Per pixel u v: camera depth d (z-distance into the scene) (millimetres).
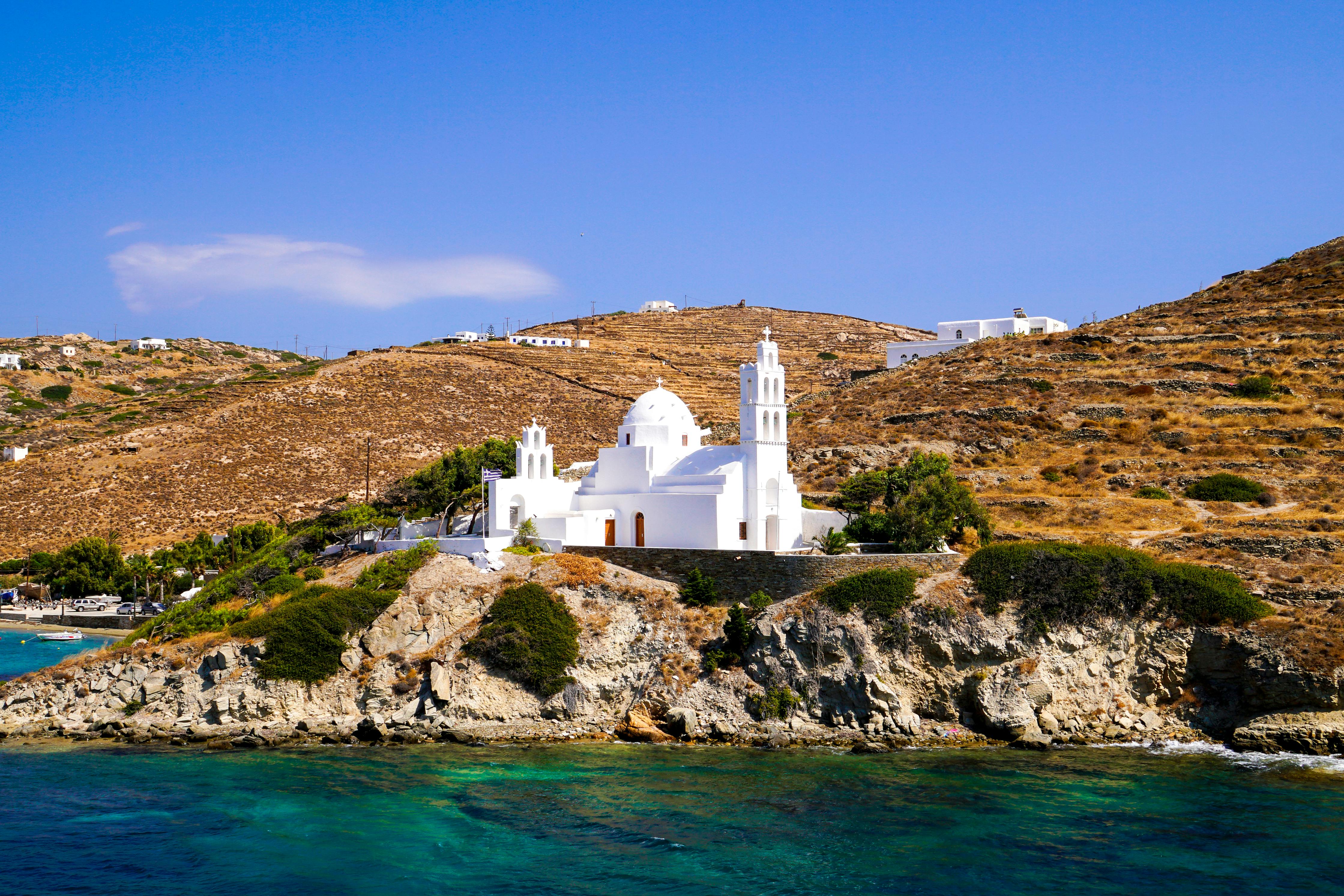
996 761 76375
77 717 85938
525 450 102438
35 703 87562
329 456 186250
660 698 83375
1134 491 115125
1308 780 71750
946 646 82500
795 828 63500
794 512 98375
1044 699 81812
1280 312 156375
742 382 97250
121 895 55344
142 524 168875
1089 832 62938
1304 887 55875
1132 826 63750
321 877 57344
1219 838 61938
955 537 98750
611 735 82062
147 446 190375
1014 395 143000
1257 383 134250
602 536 99375
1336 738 77312
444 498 123062
